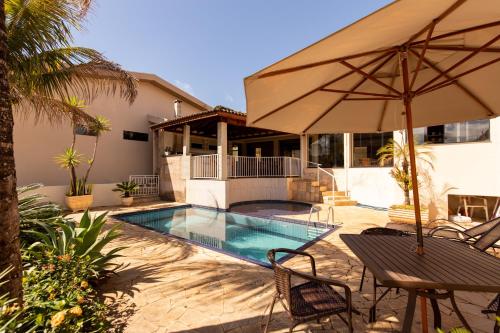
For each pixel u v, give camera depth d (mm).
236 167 11156
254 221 8336
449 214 7688
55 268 2670
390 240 2662
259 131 14461
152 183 12570
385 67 2617
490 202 7160
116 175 12758
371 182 10109
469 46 2193
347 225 6844
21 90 4668
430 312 2660
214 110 9625
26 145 10000
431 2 1418
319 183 11445
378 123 3461
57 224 3934
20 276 1808
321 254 4504
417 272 1807
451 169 7434
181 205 10672
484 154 6934
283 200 11531
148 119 14172
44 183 10422
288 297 1957
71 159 9242
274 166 12234
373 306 2486
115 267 3930
